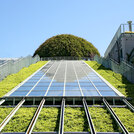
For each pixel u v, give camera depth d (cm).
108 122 802
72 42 4666
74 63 2722
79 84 1339
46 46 4634
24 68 2152
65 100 1035
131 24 2288
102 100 1031
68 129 742
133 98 1087
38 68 2195
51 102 1048
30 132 704
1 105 1004
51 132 714
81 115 869
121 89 1270
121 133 702
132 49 2164
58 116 862
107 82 1409
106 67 2238
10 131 736
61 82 1412
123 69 1742
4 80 1555
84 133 707
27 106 976
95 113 885
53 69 2108
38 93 1105
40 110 903
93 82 1412
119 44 2325
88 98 1034
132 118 839
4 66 1675
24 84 1348
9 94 1088
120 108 961
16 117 853
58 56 4303
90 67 2252
